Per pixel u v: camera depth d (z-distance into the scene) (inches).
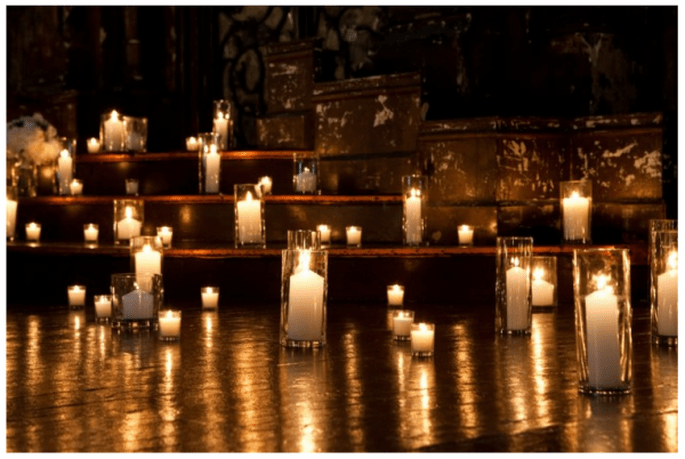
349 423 111.5
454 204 293.7
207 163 299.9
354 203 292.2
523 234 288.4
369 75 350.0
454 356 160.4
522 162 289.3
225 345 172.7
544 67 309.7
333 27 377.7
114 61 407.8
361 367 149.5
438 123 298.0
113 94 403.5
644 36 309.0
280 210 294.0
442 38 318.7
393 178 313.9
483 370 146.7
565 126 294.7
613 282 127.7
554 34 308.2
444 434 106.0
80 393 129.7
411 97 312.0
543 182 291.7
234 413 117.0
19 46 423.5
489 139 287.7
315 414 116.3
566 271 251.4
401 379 139.3
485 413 116.5
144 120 340.8
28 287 272.7
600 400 123.9
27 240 297.6
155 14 413.4
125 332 190.4
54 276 270.2
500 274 187.9
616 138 288.2
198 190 326.6
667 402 122.4
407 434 106.0
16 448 101.3
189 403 122.9
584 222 259.4
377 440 103.4
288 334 171.2
